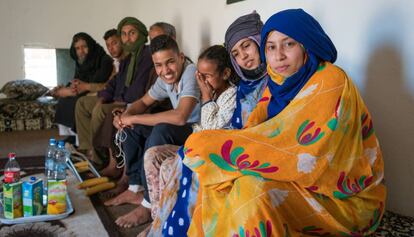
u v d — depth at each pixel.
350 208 1.20
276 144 1.21
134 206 2.12
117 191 2.31
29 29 4.84
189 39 3.23
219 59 1.75
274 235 1.09
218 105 1.76
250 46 1.61
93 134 2.84
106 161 2.85
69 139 3.69
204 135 1.33
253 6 2.35
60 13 4.92
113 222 1.88
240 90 1.70
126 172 2.18
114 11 5.05
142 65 2.67
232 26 1.66
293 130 1.21
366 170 1.24
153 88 2.34
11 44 4.80
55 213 1.92
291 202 1.15
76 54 3.81
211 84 1.79
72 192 2.33
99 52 3.77
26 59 4.88
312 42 1.26
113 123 2.34
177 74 2.05
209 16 2.88
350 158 1.21
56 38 4.96
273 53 1.31
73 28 4.99
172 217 1.41
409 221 1.43
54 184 1.91
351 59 1.71
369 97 1.64
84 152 3.30
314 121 1.18
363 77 1.66
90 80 3.76
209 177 1.28
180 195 1.44
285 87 1.33
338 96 1.18
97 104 2.95
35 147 3.57
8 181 1.89
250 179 1.15
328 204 1.19
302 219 1.17
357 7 1.66
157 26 2.70
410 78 1.47
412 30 1.45
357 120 1.21
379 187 1.32
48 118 4.45
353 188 1.21
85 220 1.92
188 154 1.32
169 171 1.62
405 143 1.52
